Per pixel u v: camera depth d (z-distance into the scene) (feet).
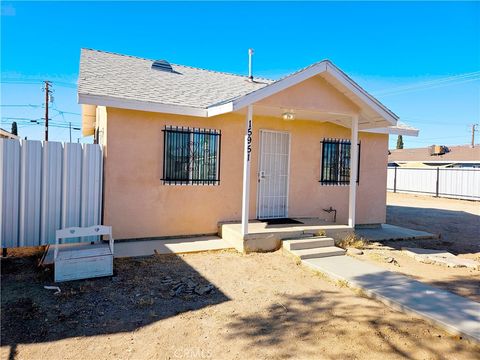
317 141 32.12
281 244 24.44
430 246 28.63
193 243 25.23
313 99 24.94
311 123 31.73
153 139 25.48
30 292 15.92
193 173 27.07
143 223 25.45
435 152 124.06
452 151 122.83
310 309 15.07
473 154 113.39
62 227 22.25
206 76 36.22
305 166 31.65
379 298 16.20
